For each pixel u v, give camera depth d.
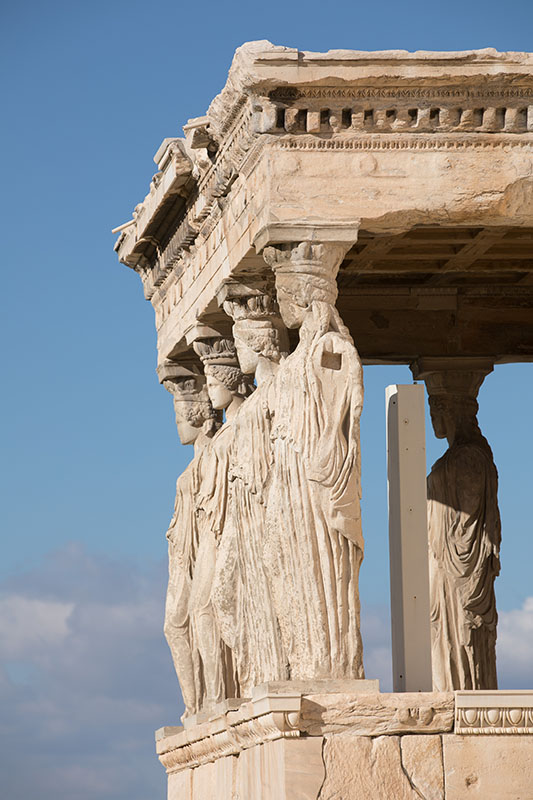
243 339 20.31
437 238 20.69
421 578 17.58
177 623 23.61
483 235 20.55
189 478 23.73
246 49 17.80
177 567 23.83
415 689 17.31
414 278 23.77
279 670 19.25
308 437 17.58
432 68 17.94
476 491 24.03
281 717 16.28
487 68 17.98
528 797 16.55
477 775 16.55
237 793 18.83
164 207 22.44
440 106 18.08
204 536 22.64
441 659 23.91
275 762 16.62
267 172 17.92
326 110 18.00
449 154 18.19
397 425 17.84
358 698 16.53
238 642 20.81
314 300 17.91
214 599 21.27
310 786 16.33
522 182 18.25
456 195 18.14
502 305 24.50
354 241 18.00
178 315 23.50
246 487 19.88
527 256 21.73
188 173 21.12
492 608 24.08
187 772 22.27
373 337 24.16
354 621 17.31
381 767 16.45
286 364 18.23
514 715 16.58
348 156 18.05
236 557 20.92
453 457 24.22
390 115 18.09
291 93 17.91
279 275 18.06
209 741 20.11
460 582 24.00
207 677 22.17
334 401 17.67
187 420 24.33
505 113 18.22
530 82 18.11
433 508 24.27
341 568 17.38
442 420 24.55
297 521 17.55
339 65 17.84
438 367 24.39
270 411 19.33
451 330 24.33
